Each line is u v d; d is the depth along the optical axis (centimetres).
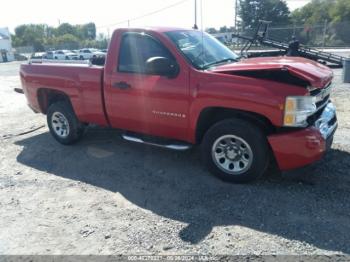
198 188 419
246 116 409
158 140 482
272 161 458
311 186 407
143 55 461
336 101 876
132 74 468
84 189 436
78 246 319
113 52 488
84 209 386
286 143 375
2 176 488
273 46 1295
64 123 589
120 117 500
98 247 316
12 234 343
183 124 439
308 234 319
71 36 7581
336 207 362
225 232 330
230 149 415
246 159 407
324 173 436
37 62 626
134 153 547
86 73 519
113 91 489
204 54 461
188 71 423
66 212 381
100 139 622
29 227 354
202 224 346
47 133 691
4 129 748
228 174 420
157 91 445
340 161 468
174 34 466
